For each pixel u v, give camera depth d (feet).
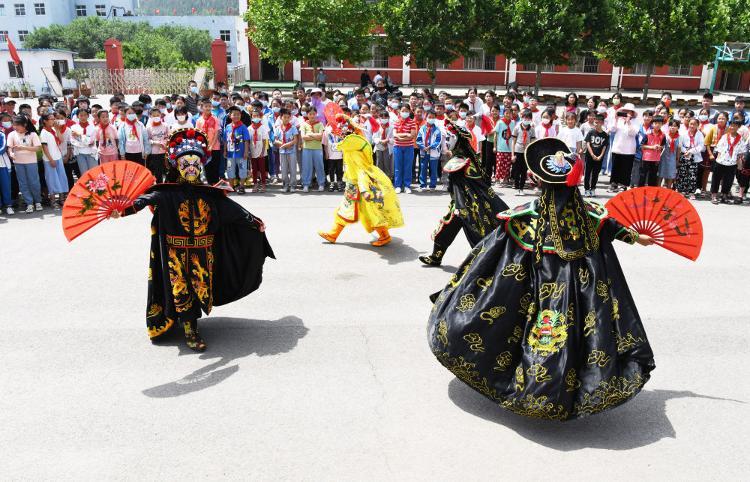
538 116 47.34
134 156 40.65
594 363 13.26
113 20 202.08
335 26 95.96
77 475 12.55
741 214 38.32
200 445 13.58
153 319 18.38
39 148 35.17
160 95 112.27
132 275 24.63
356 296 22.71
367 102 50.75
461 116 44.06
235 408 15.11
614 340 13.48
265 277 24.62
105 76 112.98
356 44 98.22
